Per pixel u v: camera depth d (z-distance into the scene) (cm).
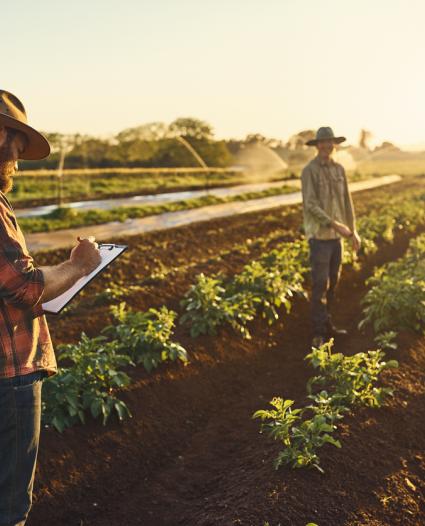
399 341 680
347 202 740
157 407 542
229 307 714
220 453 495
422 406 538
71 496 429
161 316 621
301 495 394
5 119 277
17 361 274
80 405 488
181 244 1380
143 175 3609
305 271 955
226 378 628
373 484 417
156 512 423
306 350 731
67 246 1283
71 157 3303
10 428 275
